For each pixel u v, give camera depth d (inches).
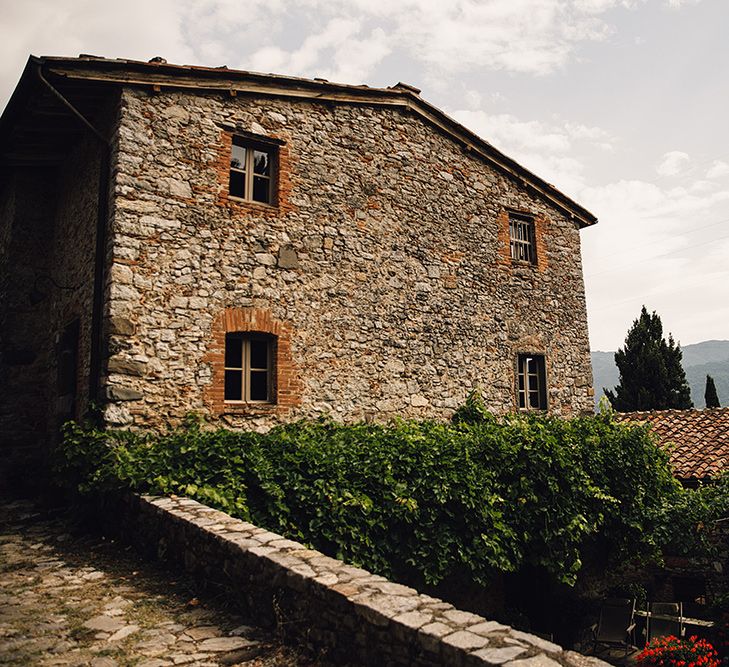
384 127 386.9
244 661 130.9
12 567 201.2
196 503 211.8
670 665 306.2
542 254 475.5
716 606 367.9
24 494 346.9
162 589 178.1
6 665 126.1
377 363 357.4
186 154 300.4
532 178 472.7
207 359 291.4
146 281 279.0
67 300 341.4
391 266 374.6
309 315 332.2
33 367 370.9
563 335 476.1
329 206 350.9
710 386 840.3
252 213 318.3
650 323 859.4
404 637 109.3
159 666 127.0
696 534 343.6
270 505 231.0
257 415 304.3
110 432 252.4
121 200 276.8
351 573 141.5
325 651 128.0
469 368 405.4
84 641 139.9
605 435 366.6
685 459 422.3
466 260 418.9
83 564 204.7
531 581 360.8
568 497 318.7
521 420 370.0
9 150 349.7
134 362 270.2
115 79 280.2
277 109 337.7
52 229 389.1
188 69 298.5
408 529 259.8
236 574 163.3
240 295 307.4
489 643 100.8
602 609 389.4
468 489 277.3
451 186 419.5
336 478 249.4
